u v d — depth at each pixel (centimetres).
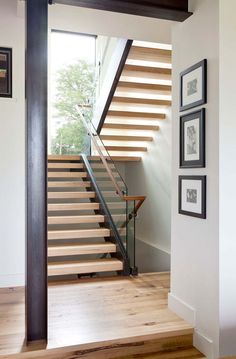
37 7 258
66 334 270
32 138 258
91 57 729
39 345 253
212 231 268
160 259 558
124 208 453
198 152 285
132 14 302
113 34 366
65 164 603
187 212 300
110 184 489
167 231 539
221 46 260
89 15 319
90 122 596
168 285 393
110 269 424
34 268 259
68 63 719
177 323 294
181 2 298
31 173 258
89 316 305
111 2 282
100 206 520
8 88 378
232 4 263
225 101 261
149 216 603
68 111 707
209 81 272
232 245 262
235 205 263
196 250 289
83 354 257
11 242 380
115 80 480
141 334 273
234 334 263
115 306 329
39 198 260
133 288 382
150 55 459
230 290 262
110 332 275
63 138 701
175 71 325
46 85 260
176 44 323
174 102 327
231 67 262
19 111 381
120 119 552
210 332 268
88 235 464
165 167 542
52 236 446
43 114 260
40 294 259
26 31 258
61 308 322
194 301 290
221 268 260
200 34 285
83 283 397
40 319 259
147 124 563
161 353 274
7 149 378
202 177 279
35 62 258
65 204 504
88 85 718
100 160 532
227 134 261
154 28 347
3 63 376
